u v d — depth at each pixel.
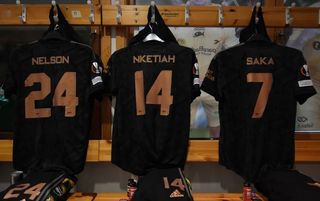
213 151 1.71
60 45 1.61
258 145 1.60
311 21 1.67
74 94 1.60
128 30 1.79
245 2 1.81
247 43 1.63
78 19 1.64
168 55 1.61
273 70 1.62
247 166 1.58
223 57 1.62
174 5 1.74
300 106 1.85
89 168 1.84
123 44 1.75
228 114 1.62
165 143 1.58
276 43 1.75
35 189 1.29
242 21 1.67
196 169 1.86
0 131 1.79
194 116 1.83
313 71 1.83
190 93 1.60
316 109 1.84
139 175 1.60
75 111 1.60
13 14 1.64
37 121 1.60
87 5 1.64
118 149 1.60
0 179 1.85
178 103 1.61
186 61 1.61
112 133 1.64
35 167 1.57
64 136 1.58
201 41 1.81
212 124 1.82
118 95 1.60
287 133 1.63
